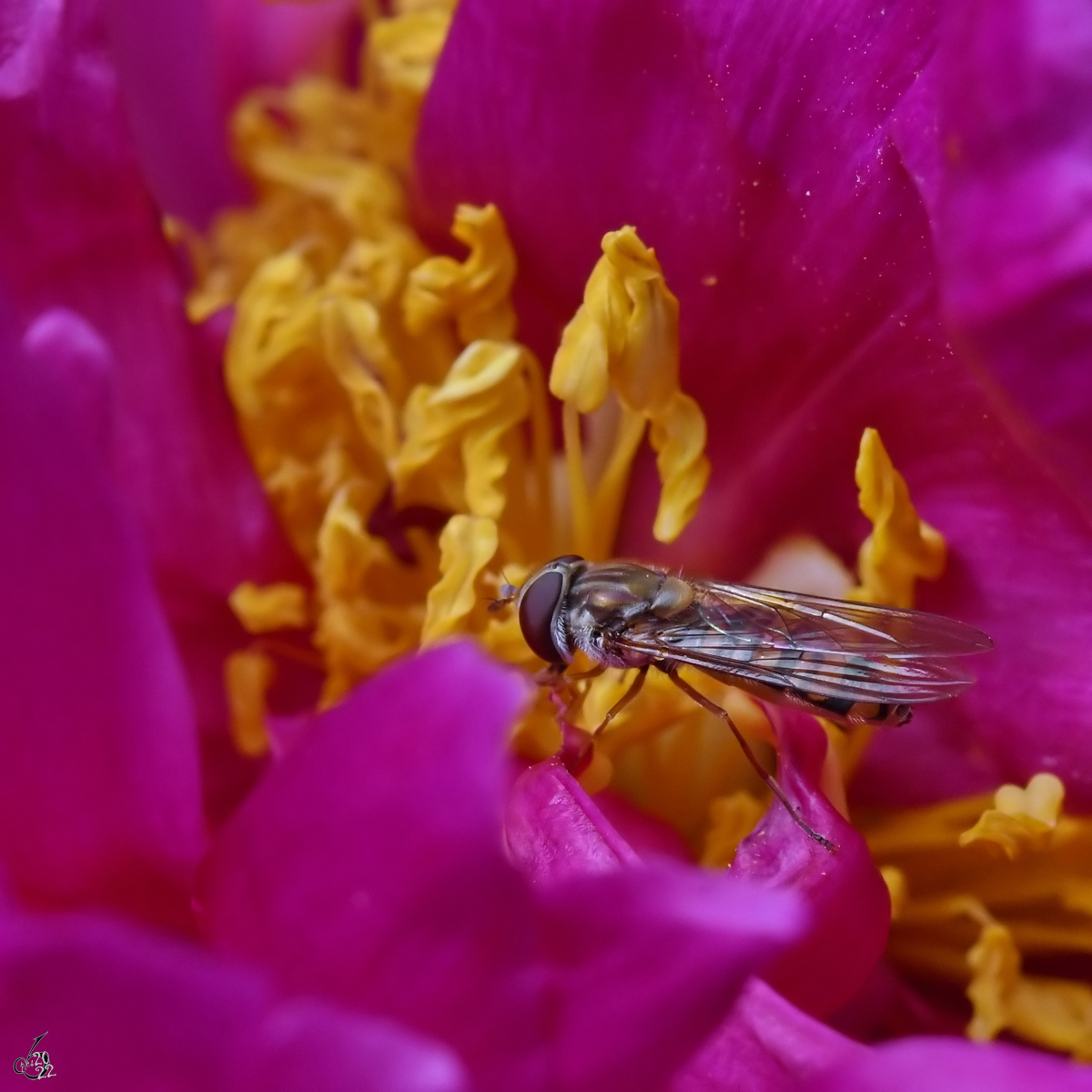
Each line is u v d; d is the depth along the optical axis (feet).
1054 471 0.46
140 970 0.41
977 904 0.49
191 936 0.45
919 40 0.47
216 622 0.50
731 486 0.50
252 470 0.50
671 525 0.49
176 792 0.45
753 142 0.48
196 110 0.55
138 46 0.54
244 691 0.50
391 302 0.51
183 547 0.50
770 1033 0.45
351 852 0.43
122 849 0.45
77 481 0.44
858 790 0.50
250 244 0.54
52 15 0.49
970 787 0.49
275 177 0.54
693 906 0.42
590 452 0.51
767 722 0.49
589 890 0.43
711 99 0.48
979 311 0.45
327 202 0.54
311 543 0.50
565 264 0.50
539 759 0.49
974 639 0.48
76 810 0.44
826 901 0.47
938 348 0.48
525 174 0.50
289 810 0.43
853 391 0.49
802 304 0.49
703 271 0.49
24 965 0.42
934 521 0.49
